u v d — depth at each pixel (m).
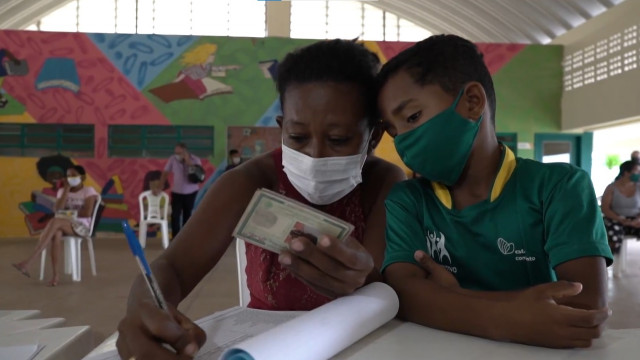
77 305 4.13
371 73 1.10
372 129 1.15
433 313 0.92
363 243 1.21
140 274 1.01
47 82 9.88
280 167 1.24
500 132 10.71
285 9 13.11
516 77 10.68
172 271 1.04
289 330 0.73
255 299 1.23
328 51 1.06
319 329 0.75
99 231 9.92
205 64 10.18
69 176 5.38
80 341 1.24
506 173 1.08
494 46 10.67
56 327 1.44
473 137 1.02
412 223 1.13
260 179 1.21
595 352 0.79
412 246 1.11
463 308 0.88
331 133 1.05
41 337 1.23
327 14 14.10
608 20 9.23
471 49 1.03
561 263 0.96
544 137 10.77
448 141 1.00
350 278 0.86
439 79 0.97
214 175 10.25
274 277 1.18
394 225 1.13
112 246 8.32
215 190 1.17
